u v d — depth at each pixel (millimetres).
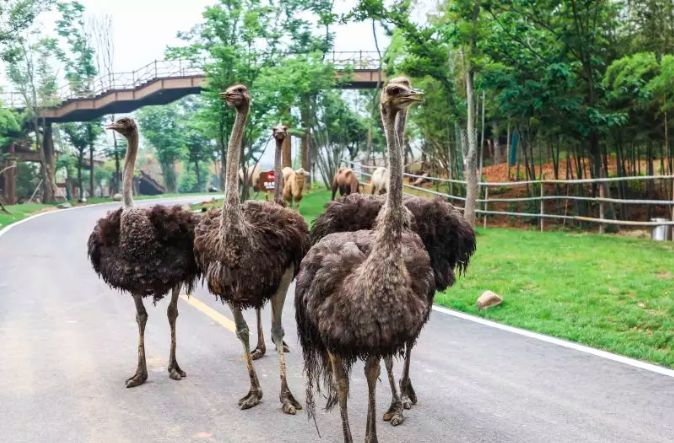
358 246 4488
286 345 7312
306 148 35625
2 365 6648
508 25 17047
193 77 33531
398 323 4012
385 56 22734
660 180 18062
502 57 17172
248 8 25531
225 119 25734
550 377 6191
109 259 6113
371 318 3988
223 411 5469
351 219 5613
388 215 3994
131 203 6176
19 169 48000
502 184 19344
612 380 6082
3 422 5188
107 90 37594
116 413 5395
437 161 27781
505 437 4844
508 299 9344
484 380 6137
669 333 7414
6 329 8172
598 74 17703
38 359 6871
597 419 5156
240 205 5305
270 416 5363
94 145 52812
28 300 10078
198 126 26656
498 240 15180
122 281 6023
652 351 6898
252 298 5363
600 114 16297
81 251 16312
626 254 12430
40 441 4836
